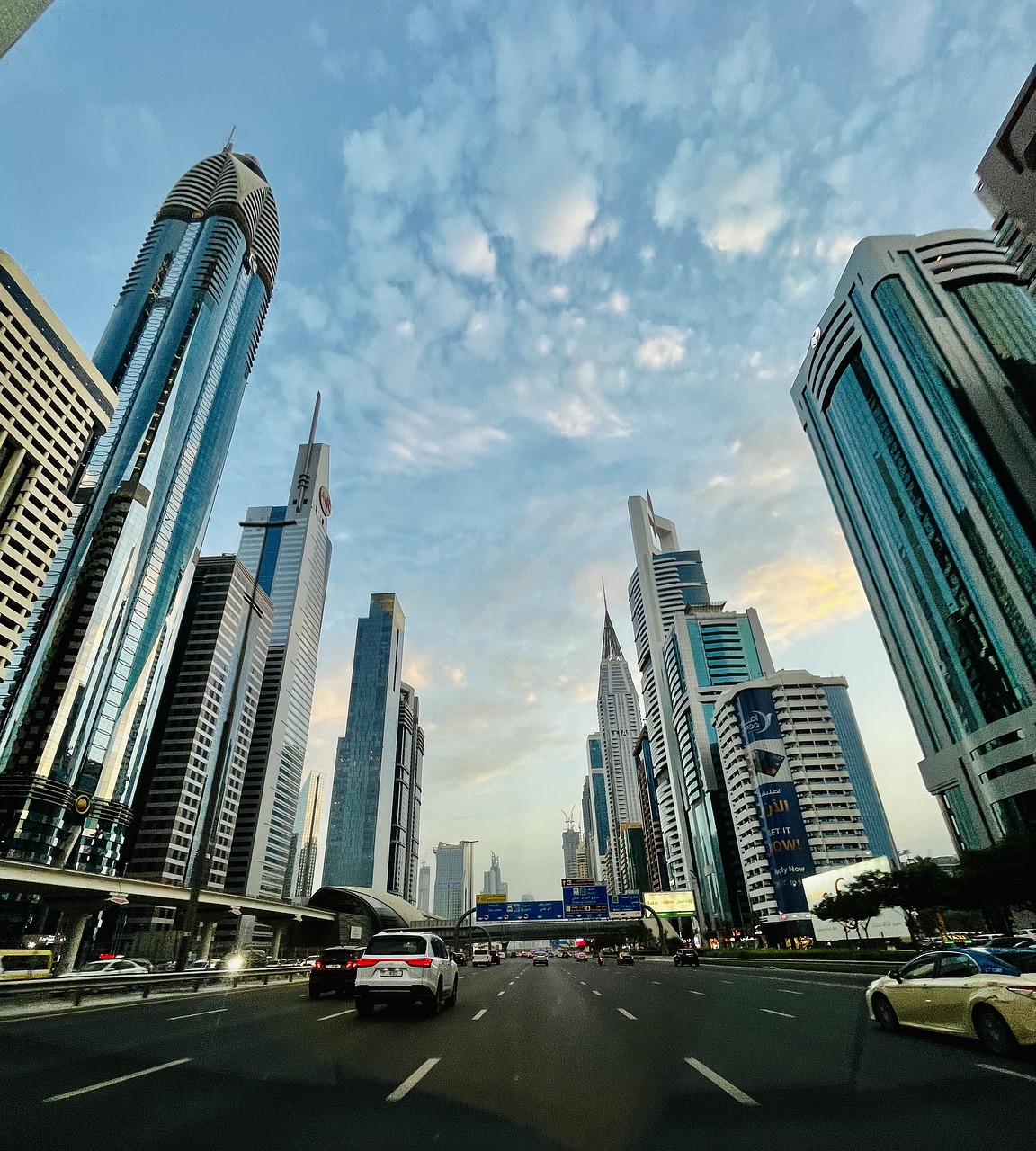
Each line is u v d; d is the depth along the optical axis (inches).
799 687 4790.8
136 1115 249.1
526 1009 644.1
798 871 4249.5
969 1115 241.6
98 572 4670.3
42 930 3641.7
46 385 3496.6
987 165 2272.4
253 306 6712.6
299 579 7864.2
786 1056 368.5
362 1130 230.5
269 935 5339.6
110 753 4485.7
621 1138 222.2
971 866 1920.5
